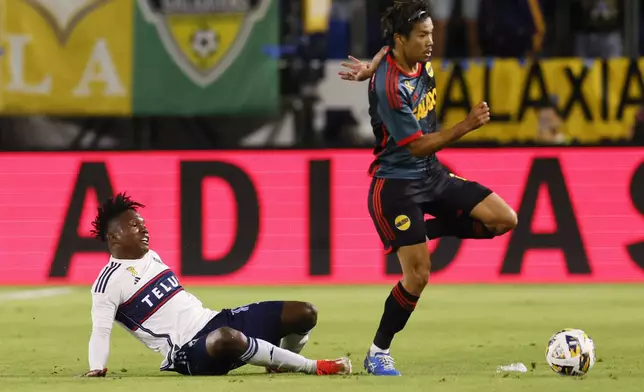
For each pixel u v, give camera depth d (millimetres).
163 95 48844
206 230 50656
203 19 48531
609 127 49719
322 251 50562
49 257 50938
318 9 50875
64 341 32719
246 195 50625
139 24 48688
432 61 49656
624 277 50031
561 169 49906
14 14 48531
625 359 27359
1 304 43500
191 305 23672
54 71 48781
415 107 23859
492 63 49656
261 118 51188
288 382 22344
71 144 52125
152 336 23312
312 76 50906
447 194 24469
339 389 21391
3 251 50938
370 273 50594
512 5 53156
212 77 48719
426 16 23547
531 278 50125
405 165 24125
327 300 44094
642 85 49344
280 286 49969
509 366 25656
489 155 49875
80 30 48625
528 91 49719
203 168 50688
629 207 49906
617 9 53219
